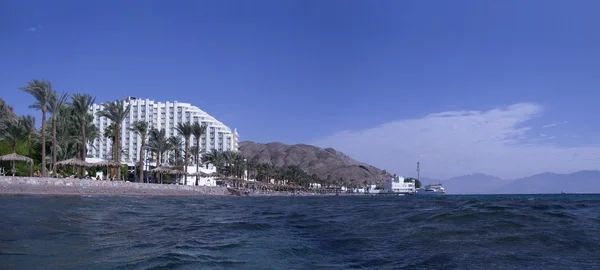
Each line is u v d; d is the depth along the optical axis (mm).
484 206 35438
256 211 32375
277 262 10961
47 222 18703
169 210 31984
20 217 20203
